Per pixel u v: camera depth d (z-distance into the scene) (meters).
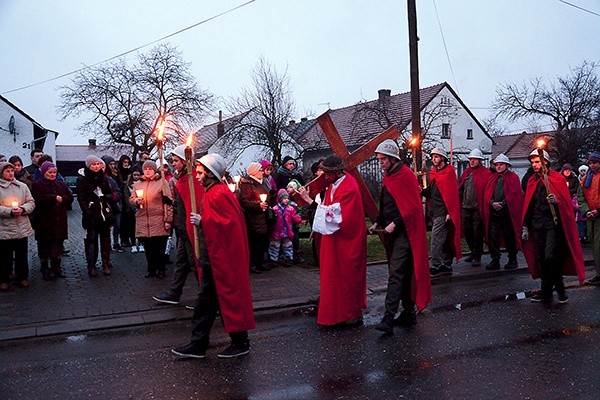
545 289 7.47
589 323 6.44
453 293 8.14
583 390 4.44
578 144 29.98
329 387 4.61
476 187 9.91
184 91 38.09
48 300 7.35
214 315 5.43
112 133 37.84
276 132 29.38
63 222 8.48
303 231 13.17
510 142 47.22
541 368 4.96
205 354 5.46
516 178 9.70
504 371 4.90
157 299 7.23
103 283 8.32
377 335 6.08
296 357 5.38
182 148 7.02
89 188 8.71
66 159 62.16
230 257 5.23
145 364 5.23
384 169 6.46
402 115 31.38
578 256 7.55
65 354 5.54
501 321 6.57
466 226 10.12
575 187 13.01
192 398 4.43
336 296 6.39
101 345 5.81
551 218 7.39
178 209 7.10
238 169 35.34
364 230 6.52
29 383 4.79
